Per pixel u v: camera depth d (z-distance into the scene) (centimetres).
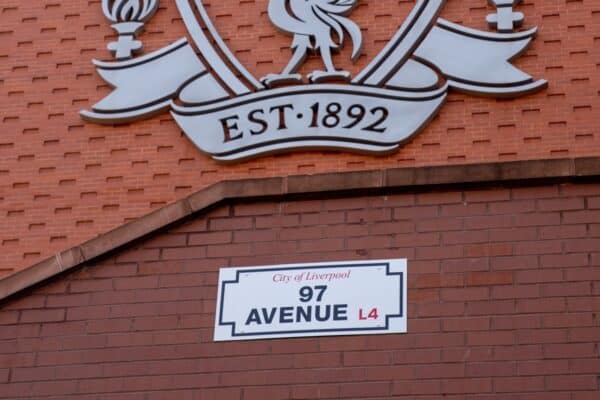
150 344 1548
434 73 1767
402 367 1487
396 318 1516
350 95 1764
